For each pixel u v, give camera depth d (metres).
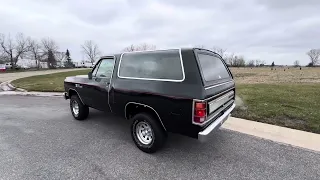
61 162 3.11
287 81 16.19
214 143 3.77
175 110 2.89
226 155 3.33
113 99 3.82
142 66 3.43
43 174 2.79
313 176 2.75
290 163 3.07
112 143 3.81
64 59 87.12
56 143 3.81
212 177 2.73
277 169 2.91
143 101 3.27
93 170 2.89
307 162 3.09
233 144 3.73
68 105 7.25
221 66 4.08
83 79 4.75
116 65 3.85
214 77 3.42
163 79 3.10
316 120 4.76
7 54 59.00
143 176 2.76
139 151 3.48
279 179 2.69
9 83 15.62
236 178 2.71
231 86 4.06
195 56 2.90
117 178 2.71
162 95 3.00
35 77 21.45
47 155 3.34
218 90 3.19
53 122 5.14
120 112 3.78
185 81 2.85
